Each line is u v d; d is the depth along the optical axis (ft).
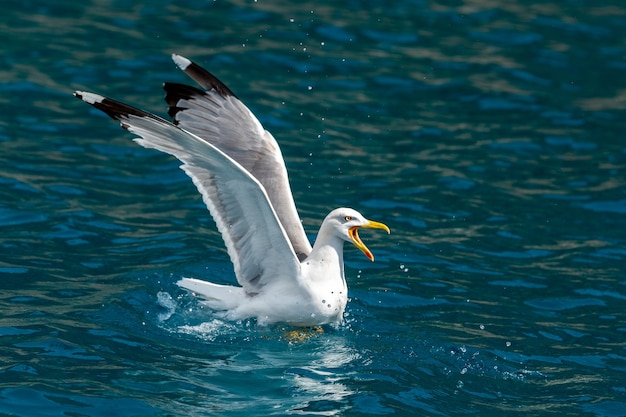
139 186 55.31
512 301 45.29
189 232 50.21
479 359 39.78
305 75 71.20
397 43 77.41
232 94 44.57
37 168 55.62
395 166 59.72
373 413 35.01
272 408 34.94
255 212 39.75
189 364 38.01
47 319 40.32
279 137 62.08
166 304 42.86
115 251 47.42
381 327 42.42
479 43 78.18
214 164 38.40
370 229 52.13
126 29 76.23
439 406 35.94
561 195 56.95
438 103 69.00
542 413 35.78
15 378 35.55
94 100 38.27
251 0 82.89
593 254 50.21
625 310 44.75
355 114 66.44
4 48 71.15
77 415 33.50
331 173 58.18
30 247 46.85
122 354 38.22
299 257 43.14
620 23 82.43
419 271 47.85
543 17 83.10
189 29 76.89
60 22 76.64
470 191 57.00
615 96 70.90
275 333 41.42
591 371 39.27
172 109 43.91
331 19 80.64
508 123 66.49
